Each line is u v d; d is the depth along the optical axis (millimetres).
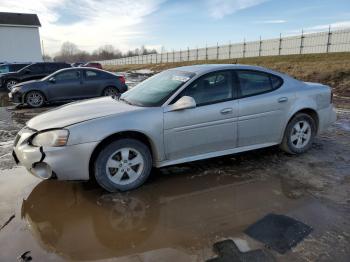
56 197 3701
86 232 2992
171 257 2619
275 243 2773
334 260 2543
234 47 40688
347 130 6621
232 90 4410
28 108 10570
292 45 32688
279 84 4836
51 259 2594
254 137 4613
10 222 3158
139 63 68750
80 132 3531
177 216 3273
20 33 41469
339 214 3252
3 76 15883
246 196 3691
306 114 5008
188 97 3947
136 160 3881
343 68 17031
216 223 3125
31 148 3578
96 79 11406
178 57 53125
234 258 2580
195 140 4152
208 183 4051
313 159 4879
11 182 4109
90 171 3816
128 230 3027
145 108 3922
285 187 3920
